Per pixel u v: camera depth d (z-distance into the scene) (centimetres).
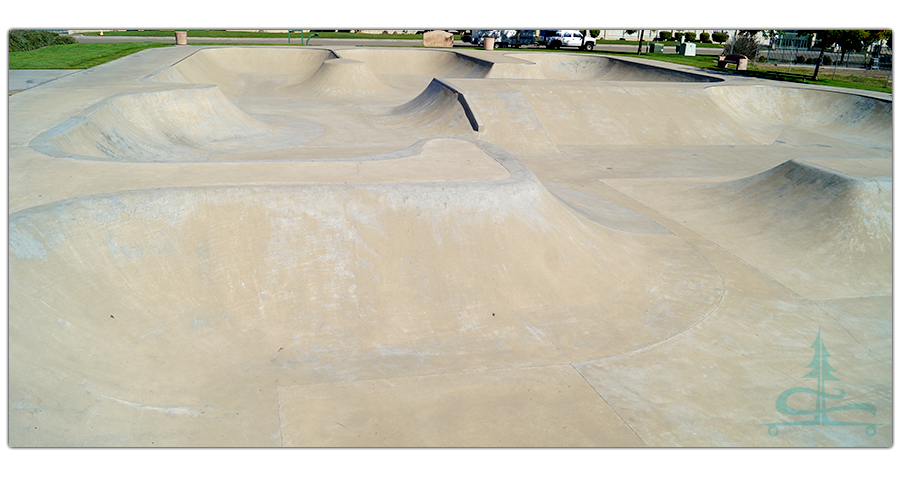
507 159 1060
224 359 650
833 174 1101
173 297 695
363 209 812
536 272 841
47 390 539
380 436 558
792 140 1948
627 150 1756
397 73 3209
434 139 1191
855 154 1766
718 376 686
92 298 642
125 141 1277
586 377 670
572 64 3278
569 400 629
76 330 605
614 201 1282
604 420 600
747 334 779
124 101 1381
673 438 577
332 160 987
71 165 873
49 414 519
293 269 753
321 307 733
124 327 641
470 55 3036
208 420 562
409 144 1633
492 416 598
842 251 1004
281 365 653
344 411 592
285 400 601
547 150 1698
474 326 752
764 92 2214
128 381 589
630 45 4656
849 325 816
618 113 1928
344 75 2448
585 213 1123
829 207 1068
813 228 1062
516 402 621
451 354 698
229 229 757
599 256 916
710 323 801
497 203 864
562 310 803
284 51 3027
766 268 979
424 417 590
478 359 693
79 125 1125
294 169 914
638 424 597
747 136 1947
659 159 1664
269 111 2020
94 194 738
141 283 686
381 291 763
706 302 855
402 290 770
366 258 782
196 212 754
